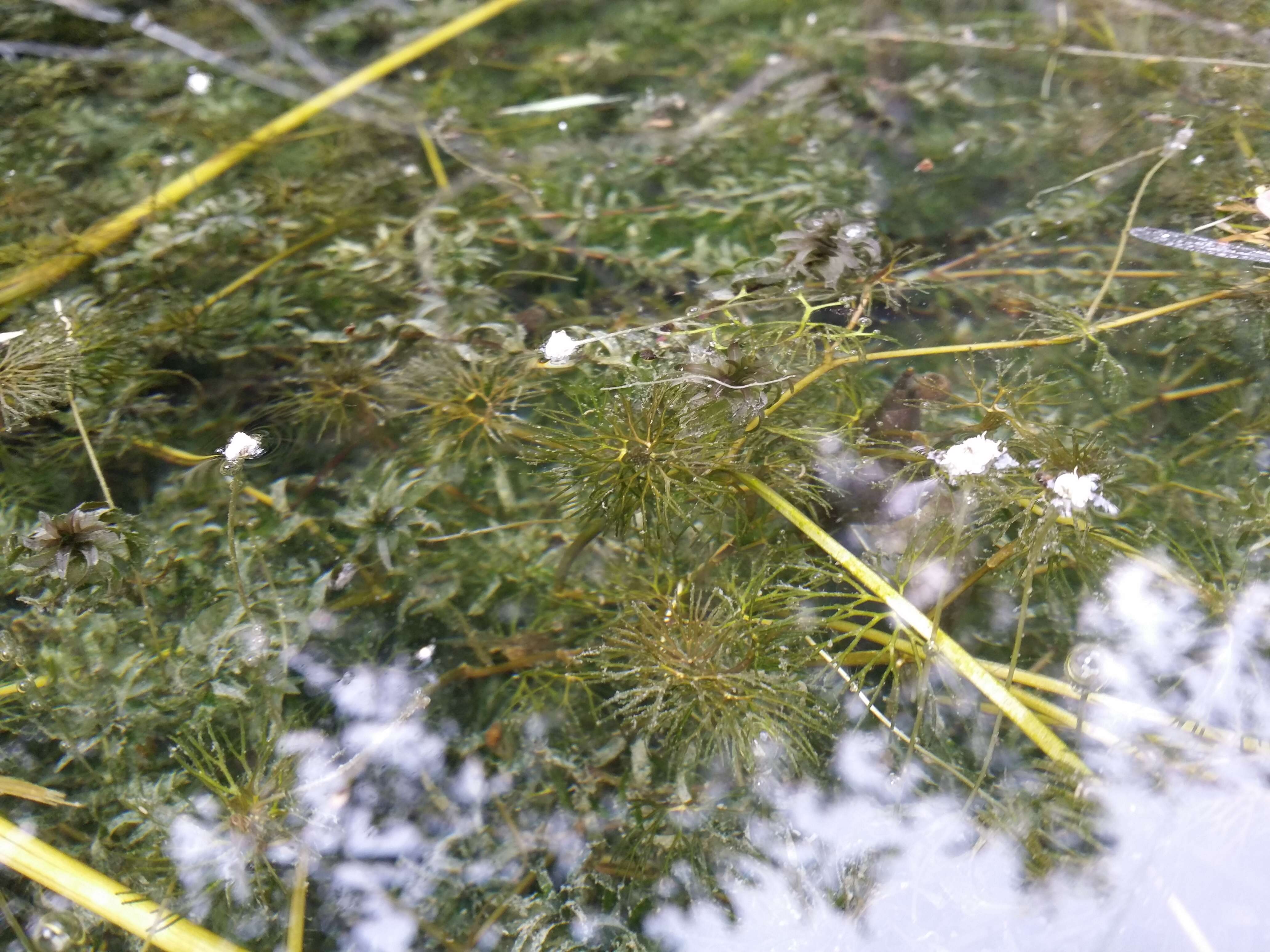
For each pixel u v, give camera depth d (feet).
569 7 1.42
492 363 0.88
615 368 0.86
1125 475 0.78
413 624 0.78
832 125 1.18
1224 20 1.22
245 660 0.72
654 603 0.74
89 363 0.90
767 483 0.75
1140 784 0.62
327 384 0.89
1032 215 1.03
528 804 0.69
